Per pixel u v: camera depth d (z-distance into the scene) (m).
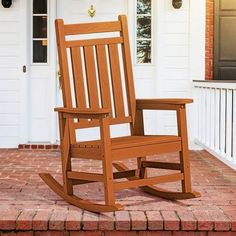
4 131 6.68
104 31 4.04
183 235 3.19
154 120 6.70
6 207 3.52
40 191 4.09
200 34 6.62
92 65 3.93
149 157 6.07
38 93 6.71
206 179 4.67
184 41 6.64
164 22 6.62
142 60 6.71
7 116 6.66
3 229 3.19
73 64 3.85
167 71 6.66
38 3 6.66
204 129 6.12
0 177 4.73
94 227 3.18
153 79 6.71
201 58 6.64
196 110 6.60
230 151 4.80
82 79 3.88
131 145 3.48
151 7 6.68
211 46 6.66
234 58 6.67
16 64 6.63
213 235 3.18
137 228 3.18
